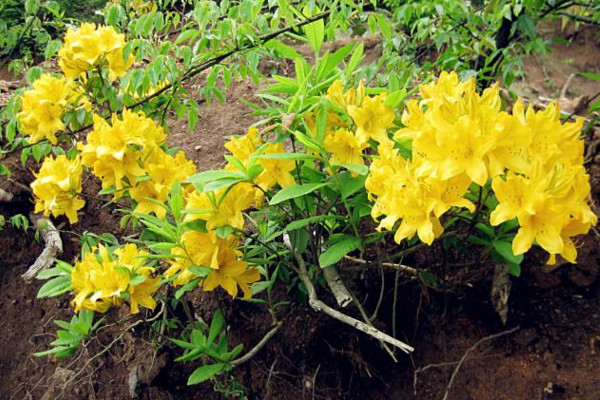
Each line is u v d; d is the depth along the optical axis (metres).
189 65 0.81
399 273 0.73
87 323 0.65
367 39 1.43
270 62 1.27
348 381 0.72
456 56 0.88
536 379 0.65
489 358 0.68
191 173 0.70
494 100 0.47
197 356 0.62
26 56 1.21
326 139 0.56
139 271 0.60
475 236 0.62
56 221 0.91
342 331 0.72
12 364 0.81
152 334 0.73
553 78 1.79
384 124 0.56
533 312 0.70
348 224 0.63
